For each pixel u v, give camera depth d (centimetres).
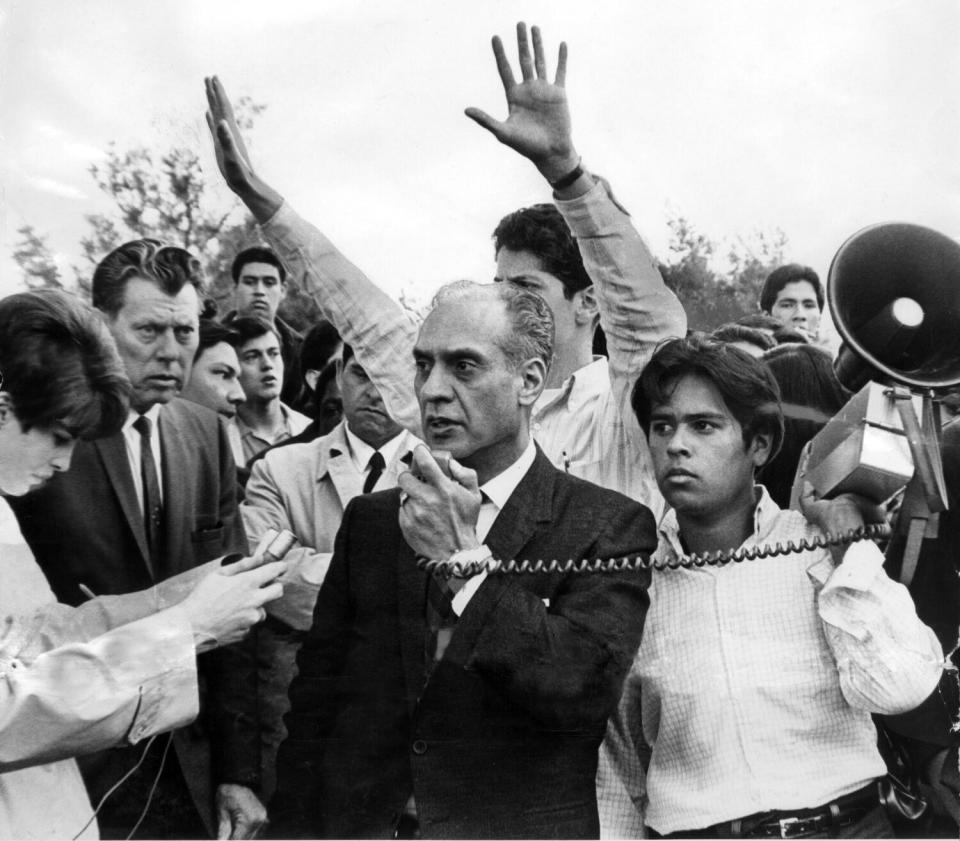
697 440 372
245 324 422
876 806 365
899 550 393
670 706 368
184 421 416
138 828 395
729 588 373
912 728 385
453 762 361
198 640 378
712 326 429
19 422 399
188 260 426
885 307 385
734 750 363
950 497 402
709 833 359
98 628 399
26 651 390
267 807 383
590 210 410
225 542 413
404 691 367
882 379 383
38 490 401
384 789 368
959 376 381
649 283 409
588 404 407
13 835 370
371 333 423
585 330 412
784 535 378
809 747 364
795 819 357
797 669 367
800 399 400
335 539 388
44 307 403
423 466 351
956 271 383
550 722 346
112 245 429
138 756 396
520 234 416
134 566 406
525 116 409
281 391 421
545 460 371
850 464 374
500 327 365
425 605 367
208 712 399
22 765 359
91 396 404
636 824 374
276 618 405
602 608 352
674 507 377
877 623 360
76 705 360
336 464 419
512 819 357
